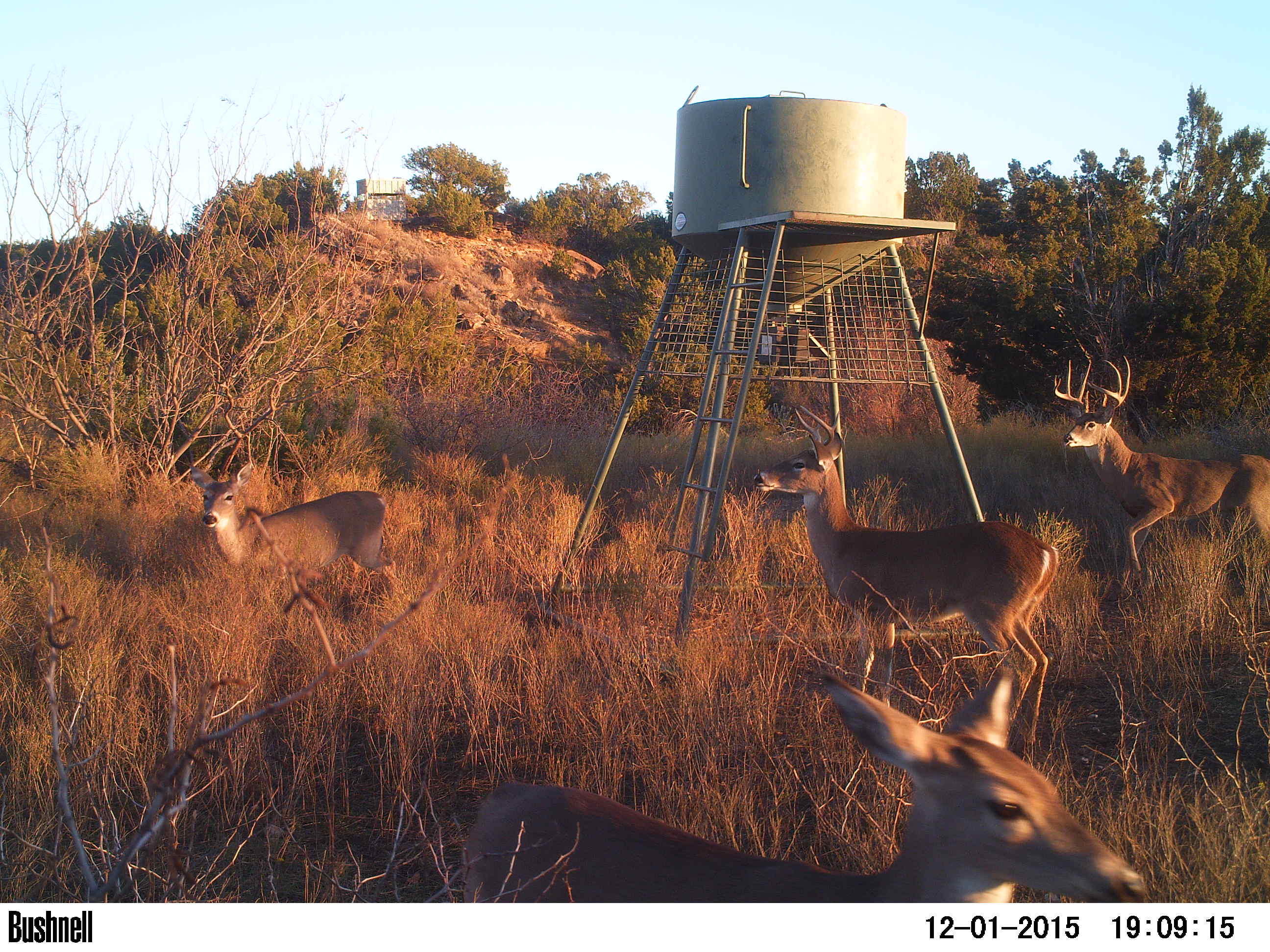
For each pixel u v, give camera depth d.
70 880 4.29
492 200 44.19
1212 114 19.98
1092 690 6.34
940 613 6.50
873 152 8.31
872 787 4.73
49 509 10.74
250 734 5.50
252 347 12.30
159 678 6.28
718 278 9.20
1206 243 18.77
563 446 15.27
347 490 11.76
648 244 41.97
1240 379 16.97
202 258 12.56
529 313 35.56
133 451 12.12
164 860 4.39
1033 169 26.44
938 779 2.56
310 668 6.54
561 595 8.35
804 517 10.20
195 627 6.97
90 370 12.22
